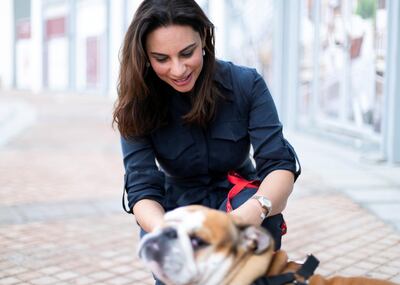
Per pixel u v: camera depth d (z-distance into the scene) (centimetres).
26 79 3147
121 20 2225
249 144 300
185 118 279
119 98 275
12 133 1283
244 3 1347
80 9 2631
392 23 792
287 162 281
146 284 424
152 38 253
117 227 563
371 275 427
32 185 750
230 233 220
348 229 541
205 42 267
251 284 224
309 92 1145
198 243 216
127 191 288
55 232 545
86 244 512
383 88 838
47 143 1133
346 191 679
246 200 282
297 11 1148
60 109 1864
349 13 994
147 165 292
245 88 288
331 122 1080
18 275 438
